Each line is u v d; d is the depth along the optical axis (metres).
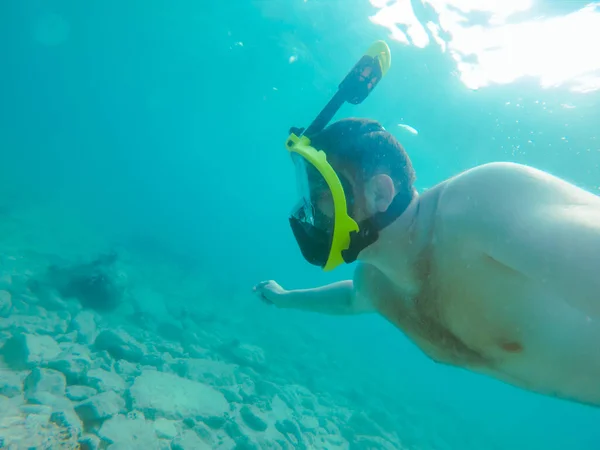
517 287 0.94
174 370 6.55
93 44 35.16
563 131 10.83
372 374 17.48
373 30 12.52
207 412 5.41
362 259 1.24
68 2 26.81
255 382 7.71
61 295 7.84
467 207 0.93
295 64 20.03
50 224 16.77
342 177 1.13
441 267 1.05
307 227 1.23
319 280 52.78
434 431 12.94
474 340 1.08
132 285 11.66
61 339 6.06
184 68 30.89
